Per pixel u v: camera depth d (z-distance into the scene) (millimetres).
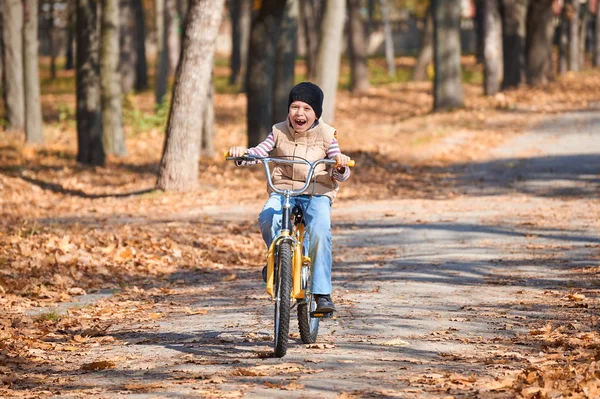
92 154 27781
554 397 5734
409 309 9352
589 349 7348
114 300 10555
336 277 11695
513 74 46156
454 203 19703
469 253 13242
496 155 28281
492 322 8633
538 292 10227
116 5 30703
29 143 31328
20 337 8336
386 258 13180
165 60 42094
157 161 29484
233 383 6332
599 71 61156
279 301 7102
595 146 28938
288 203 7254
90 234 14320
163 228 15727
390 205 19672
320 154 7512
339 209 19266
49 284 11250
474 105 40281
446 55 39531
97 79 27844
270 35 27812
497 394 5859
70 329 8898
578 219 16359
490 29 46344
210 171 25156
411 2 82312
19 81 34562
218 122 41688
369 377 6461
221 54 91688
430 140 31031
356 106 47469
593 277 11008
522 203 19234
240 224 16922
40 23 85188
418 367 6797
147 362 7289
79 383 6590
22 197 20469
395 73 68562
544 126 34094
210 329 8648
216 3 20531
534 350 7453
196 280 12078
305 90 7430
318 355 7305
